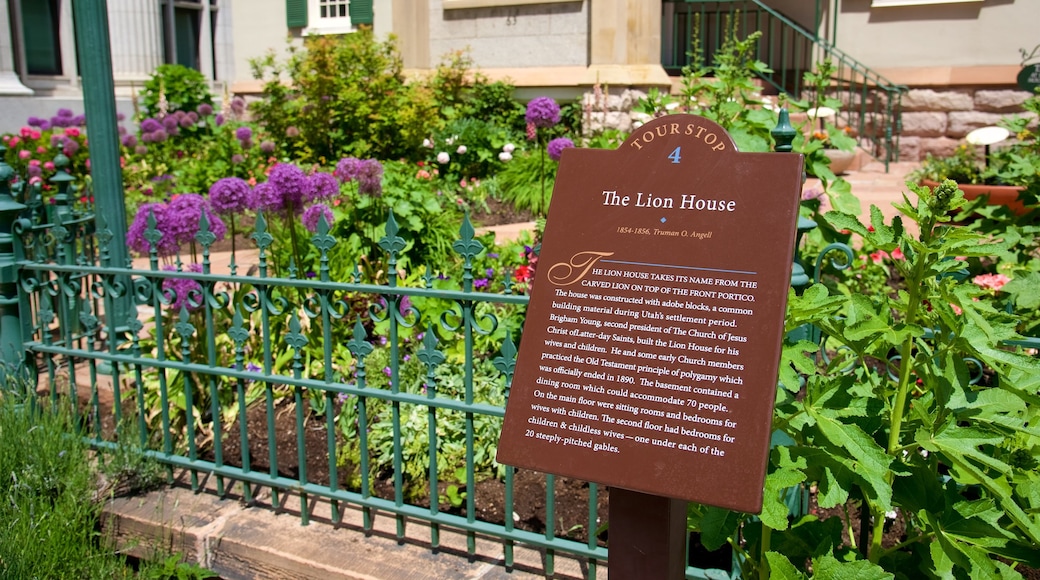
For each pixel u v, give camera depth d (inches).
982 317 87.7
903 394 92.4
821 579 82.4
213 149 417.7
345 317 184.7
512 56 454.3
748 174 82.8
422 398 120.4
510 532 117.9
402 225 232.2
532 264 206.2
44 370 189.3
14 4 534.3
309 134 430.9
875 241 91.4
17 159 379.9
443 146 395.5
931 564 92.6
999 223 183.0
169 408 162.6
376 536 129.3
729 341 80.3
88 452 147.5
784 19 417.4
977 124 410.0
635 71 414.9
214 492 144.2
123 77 568.7
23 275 156.1
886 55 425.7
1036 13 395.9
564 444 84.2
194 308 150.1
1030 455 95.0
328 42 431.8
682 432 80.3
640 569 85.5
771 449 91.0
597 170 88.8
